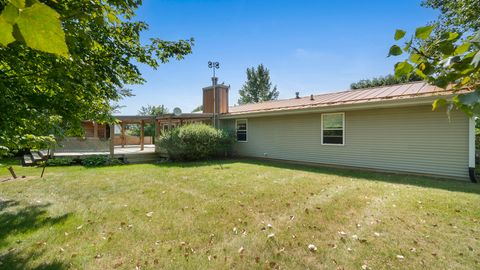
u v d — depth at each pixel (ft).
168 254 8.70
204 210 12.87
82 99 10.07
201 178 21.30
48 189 17.61
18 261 8.17
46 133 9.54
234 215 12.15
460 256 8.32
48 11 1.58
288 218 11.72
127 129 81.00
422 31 3.00
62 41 1.68
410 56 3.21
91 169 28.04
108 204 14.02
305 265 8.02
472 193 15.61
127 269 7.85
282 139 35.19
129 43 10.63
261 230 10.48
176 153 34.86
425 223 10.91
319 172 24.47
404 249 8.83
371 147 26.14
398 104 22.02
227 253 8.75
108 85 10.63
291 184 18.67
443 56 3.00
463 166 20.58
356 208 12.92
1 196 15.75
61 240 9.62
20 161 35.50
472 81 3.13
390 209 12.69
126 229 10.62
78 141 36.88
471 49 2.82
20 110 7.86
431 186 17.88
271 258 8.44
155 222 11.35
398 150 24.22
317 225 10.90
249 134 40.37
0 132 7.66
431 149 22.27
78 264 8.07
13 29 1.59
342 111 28.43
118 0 7.38
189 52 12.09
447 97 18.81
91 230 10.53
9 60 6.64
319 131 30.71
